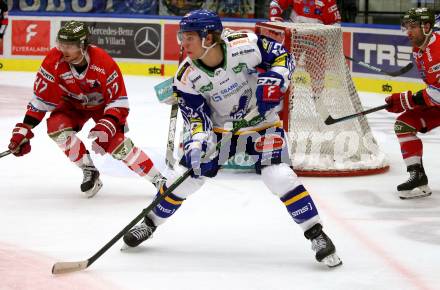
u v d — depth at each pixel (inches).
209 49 323.3
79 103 452.1
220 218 427.2
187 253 360.8
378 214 442.3
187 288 312.2
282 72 327.6
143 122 762.8
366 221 426.6
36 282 317.1
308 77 565.3
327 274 332.5
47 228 401.7
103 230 398.9
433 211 450.3
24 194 477.7
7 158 584.4
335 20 821.9
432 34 455.2
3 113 797.2
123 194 482.3
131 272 331.3
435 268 343.0
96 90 439.8
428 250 371.6
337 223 421.7
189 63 333.1
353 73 1013.2
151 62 1127.0
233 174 547.2
